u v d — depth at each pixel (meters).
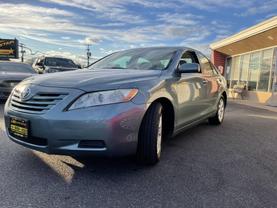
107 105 3.27
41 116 3.28
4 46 28.98
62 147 3.25
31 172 3.55
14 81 9.38
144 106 3.50
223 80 6.84
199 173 3.68
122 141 3.31
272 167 3.98
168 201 2.93
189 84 4.73
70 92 3.30
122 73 3.92
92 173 3.58
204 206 2.85
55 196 2.97
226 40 20.11
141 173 3.61
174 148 4.76
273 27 14.08
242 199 3.01
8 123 3.69
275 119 8.30
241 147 4.95
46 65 15.40
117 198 2.97
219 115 6.74
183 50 5.02
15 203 2.81
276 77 15.14
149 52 5.02
